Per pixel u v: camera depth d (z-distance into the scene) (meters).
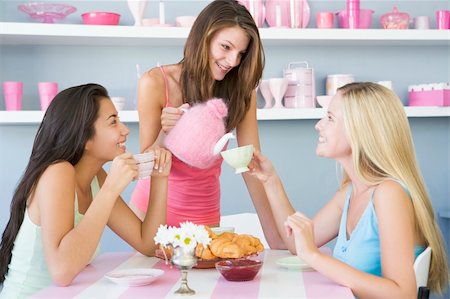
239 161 1.64
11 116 2.81
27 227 1.63
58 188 1.53
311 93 3.00
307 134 3.19
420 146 3.26
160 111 1.97
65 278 1.44
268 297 1.29
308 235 1.43
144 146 1.97
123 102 2.92
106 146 1.65
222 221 2.25
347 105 1.56
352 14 3.00
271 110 2.91
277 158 3.18
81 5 3.06
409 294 1.40
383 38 2.98
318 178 3.20
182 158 1.72
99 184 1.85
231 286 1.39
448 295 3.14
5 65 3.02
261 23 2.98
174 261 1.32
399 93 3.24
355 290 1.38
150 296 1.32
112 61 3.08
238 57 1.87
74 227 1.56
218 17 1.82
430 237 1.53
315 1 3.16
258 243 1.57
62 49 3.05
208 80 1.91
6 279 1.69
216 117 1.70
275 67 3.16
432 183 3.27
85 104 1.61
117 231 1.78
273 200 1.82
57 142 1.61
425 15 3.24
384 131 1.54
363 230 1.53
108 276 1.45
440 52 3.24
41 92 2.85
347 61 3.20
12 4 3.01
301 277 1.48
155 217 1.78
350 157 1.62
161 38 2.87
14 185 3.04
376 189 1.51
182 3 3.12
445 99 3.01
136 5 2.87
